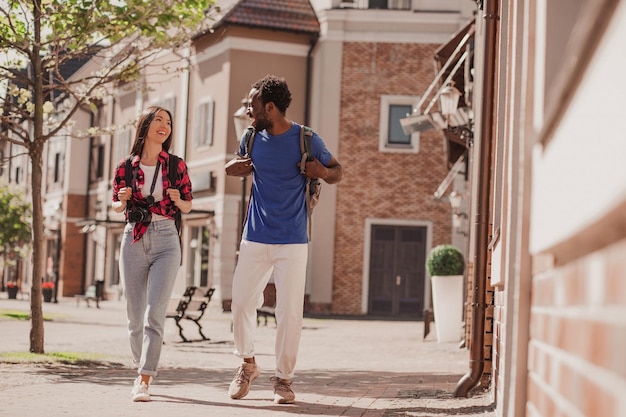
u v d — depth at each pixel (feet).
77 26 39.50
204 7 41.83
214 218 112.27
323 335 68.80
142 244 23.70
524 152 11.21
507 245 15.78
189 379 30.53
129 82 43.19
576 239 6.13
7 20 41.16
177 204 23.80
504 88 22.26
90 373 31.58
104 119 148.25
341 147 111.75
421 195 111.04
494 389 22.81
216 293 110.42
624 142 4.50
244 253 22.30
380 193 111.14
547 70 10.19
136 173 23.76
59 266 156.04
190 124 119.85
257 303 22.88
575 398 6.70
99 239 148.36
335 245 111.24
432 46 111.34
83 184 155.02
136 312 24.08
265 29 110.93
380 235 111.34
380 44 111.86
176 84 123.44
